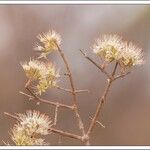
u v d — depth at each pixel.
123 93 3.55
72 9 3.81
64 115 2.93
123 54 1.94
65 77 2.52
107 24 3.87
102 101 1.92
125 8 3.94
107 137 3.22
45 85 1.95
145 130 3.43
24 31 3.61
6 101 2.96
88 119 3.12
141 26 3.84
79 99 3.18
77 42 3.68
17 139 1.90
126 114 3.51
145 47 3.45
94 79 3.27
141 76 3.56
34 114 1.92
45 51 1.97
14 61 3.40
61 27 3.77
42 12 3.72
